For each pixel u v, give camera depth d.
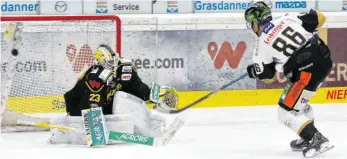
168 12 15.00
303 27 9.80
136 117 10.62
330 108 14.29
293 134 11.61
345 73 14.90
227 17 14.27
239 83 14.47
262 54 9.69
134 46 13.90
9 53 11.39
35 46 12.72
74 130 10.41
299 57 9.49
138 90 10.95
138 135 10.44
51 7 14.44
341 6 15.49
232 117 13.27
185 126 12.32
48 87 12.90
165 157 9.71
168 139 10.59
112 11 14.76
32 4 14.34
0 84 11.43
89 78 10.27
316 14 9.83
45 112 12.88
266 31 9.67
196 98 14.30
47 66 12.84
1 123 11.54
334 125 12.45
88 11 14.66
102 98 10.32
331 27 14.68
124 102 10.57
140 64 13.98
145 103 10.81
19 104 12.62
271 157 9.83
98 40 12.98
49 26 12.77
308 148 9.51
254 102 14.56
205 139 11.14
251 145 10.70
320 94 14.80
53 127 10.48
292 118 9.62
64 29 12.84
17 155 9.80
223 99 14.42
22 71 12.65
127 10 14.82
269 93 14.63
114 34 12.99
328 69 9.67
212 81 14.37
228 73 14.40
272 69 9.79
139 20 13.84
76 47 12.96
